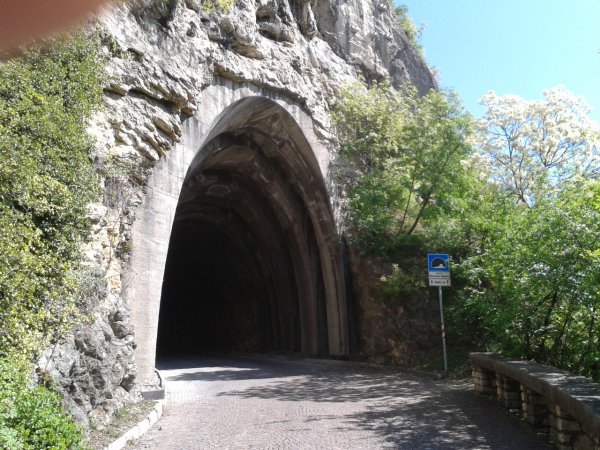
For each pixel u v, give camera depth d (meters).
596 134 22.73
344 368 19.27
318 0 27.73
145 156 13.94
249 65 19.34
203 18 17.53
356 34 28.88
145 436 8.70
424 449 7.15
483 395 11.27
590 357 10.28
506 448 7.04
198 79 16.39
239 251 30.75
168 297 45.94
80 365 8.67
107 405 9.18
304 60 23.45
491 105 24.00
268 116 21.64
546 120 23.22
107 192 11.94
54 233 8.88
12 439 5.13
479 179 22.06
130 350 11.16
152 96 14.40
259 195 26.19
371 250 22.03
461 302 14.98
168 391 14.10
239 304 33.94
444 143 20.39
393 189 21.92
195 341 43.22
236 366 21.72
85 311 9.38
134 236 13.27
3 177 8.06
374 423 8.90
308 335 24.42
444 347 15.51
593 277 9.67
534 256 10.57
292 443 7.73
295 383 14.79
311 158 23.00
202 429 9.07
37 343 7.53
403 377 15.75
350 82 26.59
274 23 22.02
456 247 18.38
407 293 19.58
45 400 6.14
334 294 22.97
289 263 26.67
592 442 5.91
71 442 5.99
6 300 7.32
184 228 32.41
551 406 7.20
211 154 21.92
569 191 11.14
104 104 12.69
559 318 10.82
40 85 9.78
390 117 24.20
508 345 11.48
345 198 23.61
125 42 13.60
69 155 9.76
